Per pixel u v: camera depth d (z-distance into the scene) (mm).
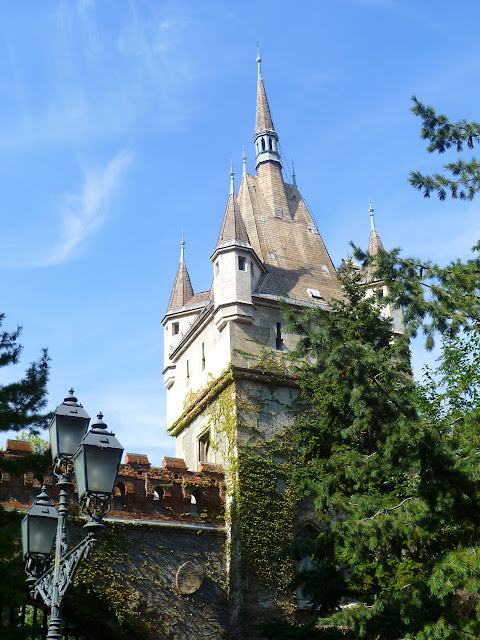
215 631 24609
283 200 35344
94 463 12789
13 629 18078
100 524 12719
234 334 28719
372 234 35719
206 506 26250
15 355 21953
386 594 18781
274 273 31875
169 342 34750
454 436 18656
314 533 27141
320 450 24984
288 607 25406
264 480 26906
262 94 38188
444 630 16484
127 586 23656
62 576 12836
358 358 20141
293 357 23391
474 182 22969
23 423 20688
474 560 16297
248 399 27984
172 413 32750
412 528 17906
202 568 25203
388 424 18531
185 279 37000
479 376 21766
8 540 18281
